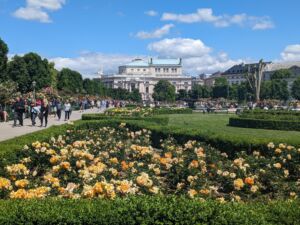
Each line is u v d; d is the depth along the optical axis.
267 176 14.23
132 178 12.73
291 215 8.16
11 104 47.25
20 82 102.62
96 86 167.62
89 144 18.77
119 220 7.88
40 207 8.20
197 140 22.12
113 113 44.03
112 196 9.40
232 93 170.88
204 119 56.88
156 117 38.97
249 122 42.59
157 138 25.36
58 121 45.72
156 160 15.82
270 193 13.73
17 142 17.66
